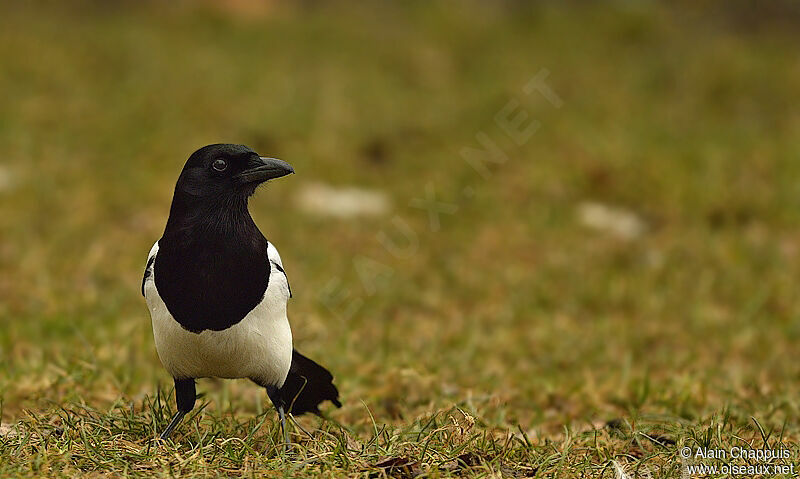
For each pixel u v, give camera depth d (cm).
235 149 590
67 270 1234
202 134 1858
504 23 2866
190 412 694
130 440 628
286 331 608
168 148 1778
